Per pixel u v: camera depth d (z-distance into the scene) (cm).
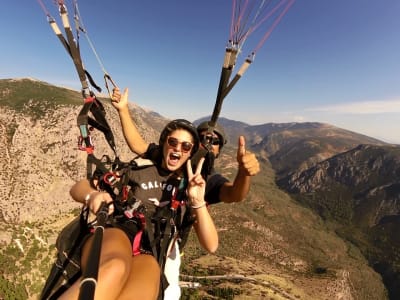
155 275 108
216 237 130
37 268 3869
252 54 132
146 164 144
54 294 108
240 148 131
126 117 184
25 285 3616
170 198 140
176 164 141
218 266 6188
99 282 85
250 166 129
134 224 126
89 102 141
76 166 6050
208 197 151
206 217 129
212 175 154
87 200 118
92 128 144
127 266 95
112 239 107
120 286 91
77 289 81
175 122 140
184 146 139
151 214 134
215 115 142
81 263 108
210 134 145
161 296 115
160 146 146
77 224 121
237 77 134
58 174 5722
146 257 116
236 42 131
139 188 140
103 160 140
